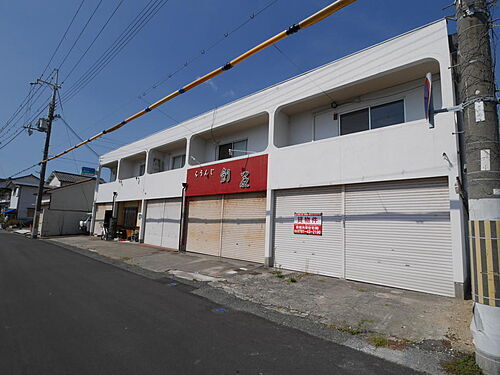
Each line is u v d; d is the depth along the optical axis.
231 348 3.67
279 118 10.16
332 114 9.41
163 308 5.22
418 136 6.70
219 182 11.77
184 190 13.47
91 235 21.69
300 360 3.41
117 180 19.44
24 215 33.72
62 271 8.42
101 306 5.19
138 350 3.51
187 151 13.71
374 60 7.66
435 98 7.43
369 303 5.59
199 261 10.41
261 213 10.18
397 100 8.09
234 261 10.45
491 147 3.31
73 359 3.23
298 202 9.01
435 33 6.73
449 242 6.14
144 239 16.22
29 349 3.43
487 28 3.58
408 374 3.14
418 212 6.64
